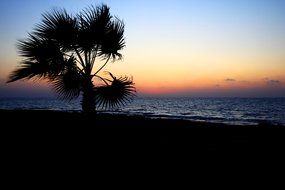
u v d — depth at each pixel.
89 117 7.98
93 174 5.61
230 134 12.34
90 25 7.56
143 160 6.88
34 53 7.13
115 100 7.88
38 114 18.86
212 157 7.48
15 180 5.09
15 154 7.00
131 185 5.04
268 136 11.83
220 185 5.21
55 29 7.29
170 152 7.94
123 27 8.03
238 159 7.32
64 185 4.91
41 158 6.69
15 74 7.11
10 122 13.24
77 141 8.20
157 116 35.12
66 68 7.57
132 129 12.31
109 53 8.14
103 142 8.60
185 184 5.20
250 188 5.09
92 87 7.90
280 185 5.29
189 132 12.63
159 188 4.93
